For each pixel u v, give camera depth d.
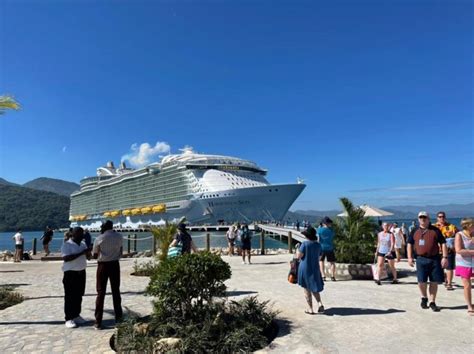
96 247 6.46
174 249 9.82
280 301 8.19
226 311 6.38
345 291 9.16
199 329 5.50
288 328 6.11
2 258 23.62
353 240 12.02
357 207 12.81
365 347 5.15
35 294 9.84
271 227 49.72
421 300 7.78
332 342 5.39
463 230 6.89
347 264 11.37
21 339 5.76
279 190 58.56
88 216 101.00
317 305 7.70
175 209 64.56
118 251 6.65
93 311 7.62
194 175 63.88
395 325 6.13
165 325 5.62
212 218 61.16
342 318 6.63
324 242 11.11
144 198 75.94
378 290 9.27
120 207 84.62
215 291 6.05
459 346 5.11
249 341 5.27
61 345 5.46
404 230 16.91
